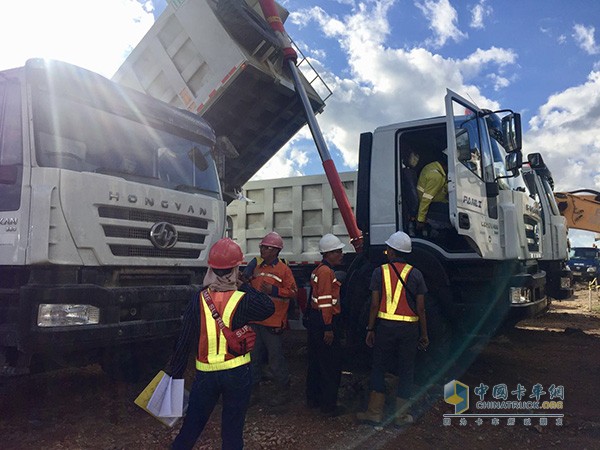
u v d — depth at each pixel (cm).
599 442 435
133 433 438
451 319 561
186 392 348
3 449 399
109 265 459
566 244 907
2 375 423
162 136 565
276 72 726
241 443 306
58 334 406
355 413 499
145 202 492
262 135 804
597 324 1100
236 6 670
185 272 539
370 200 621
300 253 833
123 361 537
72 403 514
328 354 492
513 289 579
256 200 882
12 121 451
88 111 490
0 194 438
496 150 633
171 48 727
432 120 593
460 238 593
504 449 422
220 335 305
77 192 439
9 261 424
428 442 434
